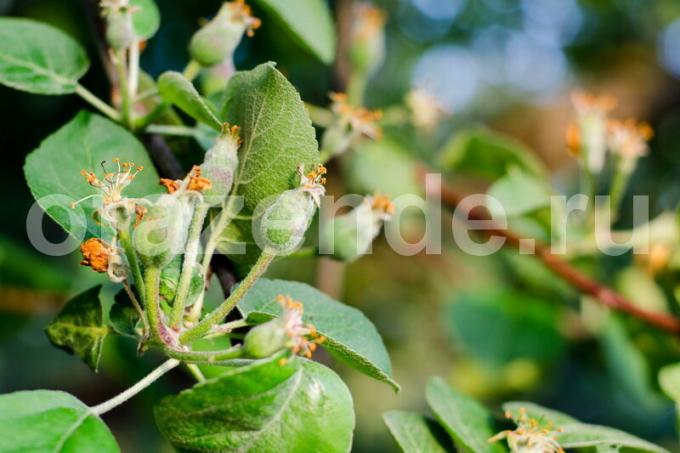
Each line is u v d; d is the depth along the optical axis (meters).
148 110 0.38
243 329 0.32
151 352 0.48
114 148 0.35
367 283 0.87
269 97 0.31
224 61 0.38
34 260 0.57
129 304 0.32
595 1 1.04
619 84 1.06
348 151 0.55
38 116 0.54
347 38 0.55
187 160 0.38
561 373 0.77
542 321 0.63
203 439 0.30
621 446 0.35
